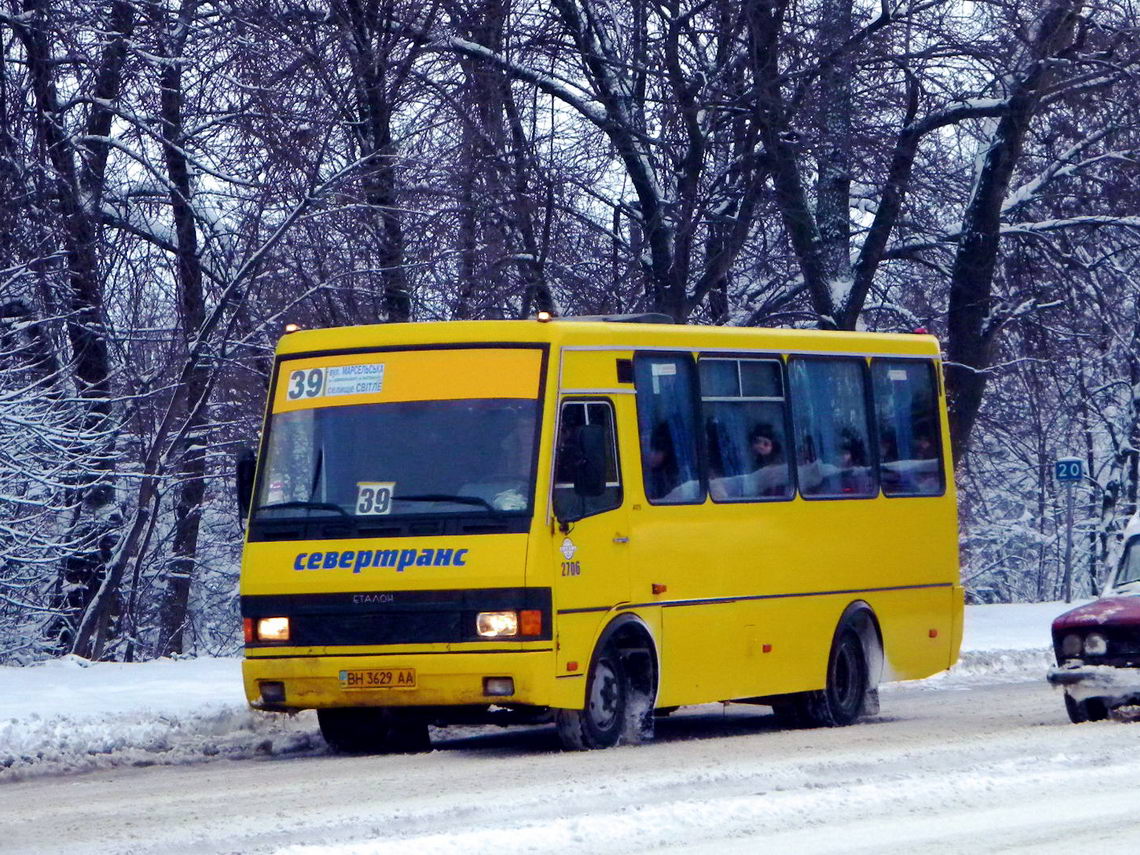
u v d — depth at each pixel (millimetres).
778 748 25188
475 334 25500
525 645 23875
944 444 34281
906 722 30656
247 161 47719
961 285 56656
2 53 45688
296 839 16547
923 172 54375
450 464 24859
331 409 25750
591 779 20828
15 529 46531
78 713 28438
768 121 48688
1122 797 19094
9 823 18453
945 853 15688
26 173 45781
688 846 15938
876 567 31953
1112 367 79500
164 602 57312
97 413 47750
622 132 49219
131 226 49781
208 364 49000
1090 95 53500
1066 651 28297
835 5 50188
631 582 26016
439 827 17156
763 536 29141
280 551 25094
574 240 50656
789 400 30312
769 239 55219
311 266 47375
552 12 50344
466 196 46594
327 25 46219
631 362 26781
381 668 24234
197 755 25953
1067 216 57969
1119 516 92562
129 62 47469
